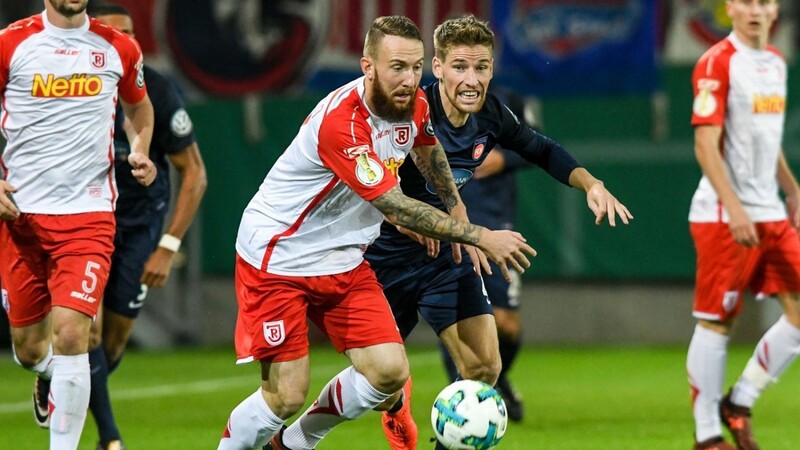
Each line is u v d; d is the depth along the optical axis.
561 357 49.22
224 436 19.53
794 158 50.47
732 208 21.98
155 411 33.50
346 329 18.94
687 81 51.91
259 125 55.69
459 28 19.23
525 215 54.41
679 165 52.25
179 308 57.97
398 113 17.94
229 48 55.19
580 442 26.48
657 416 31.27
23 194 21.05
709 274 22.89
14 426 30.53
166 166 26.80
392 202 17.58
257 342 18.84
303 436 19.75
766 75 22.75
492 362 20.69
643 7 51.69
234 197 56.59
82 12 20.83
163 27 55.06
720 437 23.03
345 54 54.19
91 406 24.03
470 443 18.64
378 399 19.05
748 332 53.47
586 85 52.53
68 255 20.84
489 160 28.70
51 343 23.38
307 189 18.41
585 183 20.09
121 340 26.77
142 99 22.17
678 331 53.38
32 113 20.81
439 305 20.88
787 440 26.58
